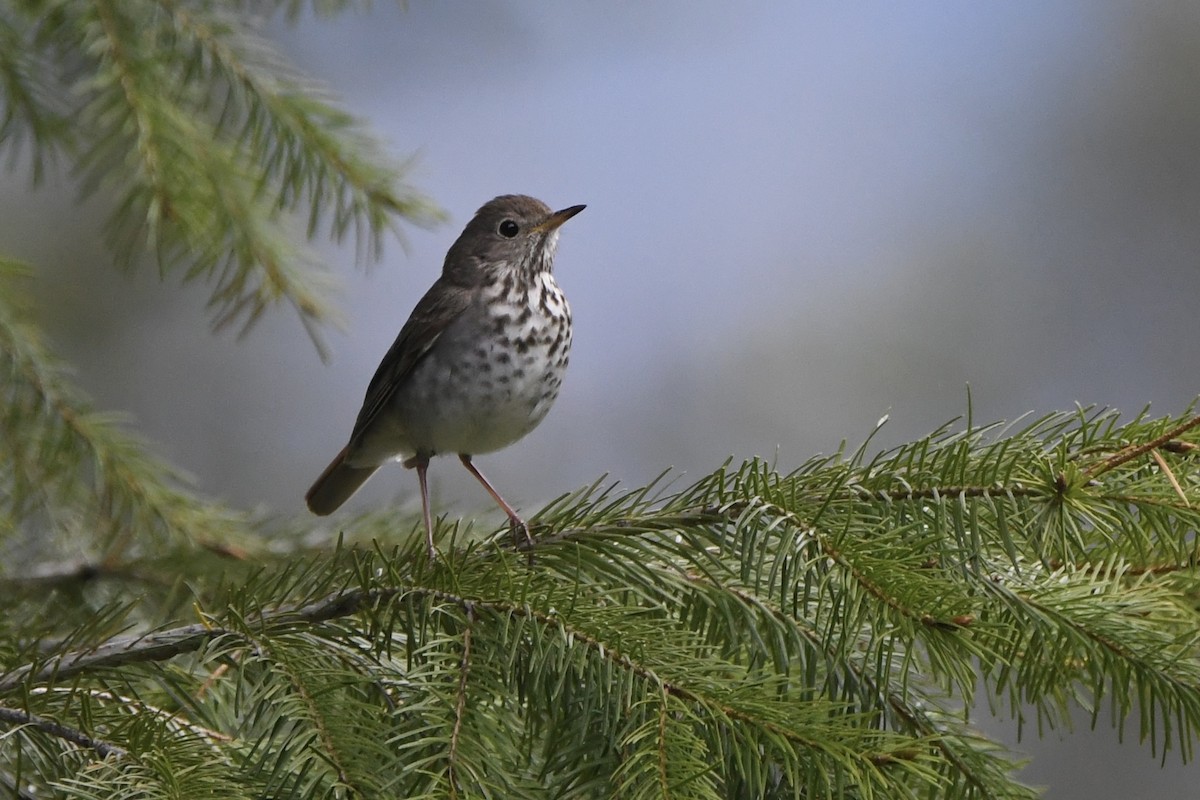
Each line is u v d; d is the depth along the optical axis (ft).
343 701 20.77
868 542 22.20
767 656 23.22
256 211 35.12
